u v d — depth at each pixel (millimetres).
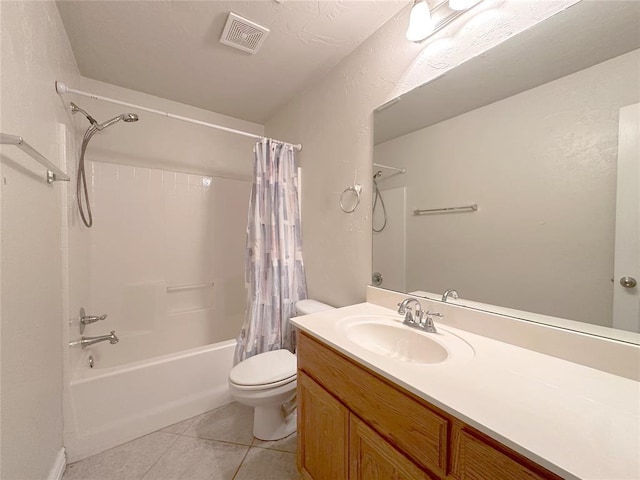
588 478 405
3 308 751
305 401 1116
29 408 913
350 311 1299
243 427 1542
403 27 1285
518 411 560
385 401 751
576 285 807
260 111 2367
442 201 1158
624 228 725
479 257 1040
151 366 1496
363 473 814
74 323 1445
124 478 1211
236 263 2562
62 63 1354
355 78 1554
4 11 777
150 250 2141
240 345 1755
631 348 691
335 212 1718
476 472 543
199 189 2354
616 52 735
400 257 1335
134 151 2055
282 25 1372
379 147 1425
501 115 966
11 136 637
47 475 1070
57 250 1229
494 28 970
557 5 833
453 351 868
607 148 749
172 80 1887
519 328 893
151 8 1265
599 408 573
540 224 879
